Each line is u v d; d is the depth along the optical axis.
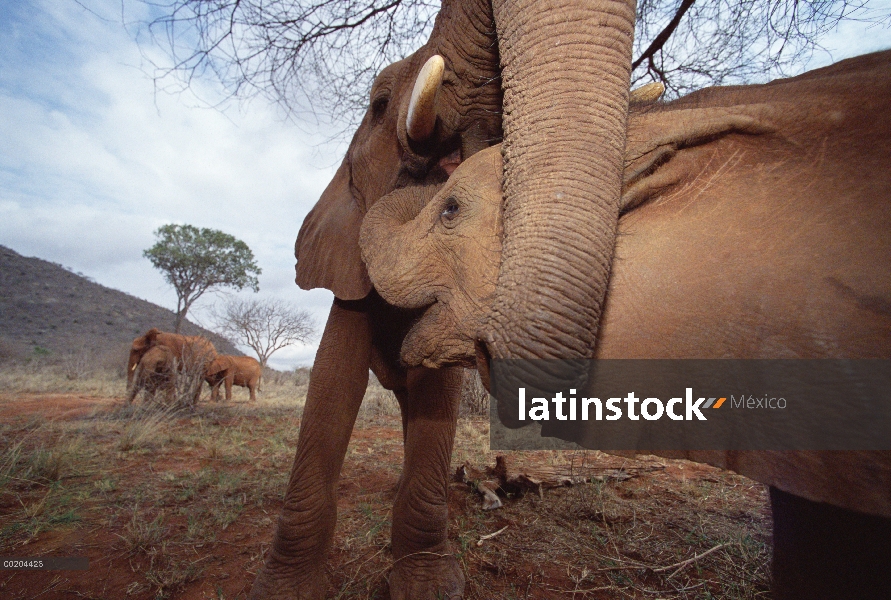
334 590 2.70
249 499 4.10
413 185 2.53
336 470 2.67
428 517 2.67
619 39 1.28
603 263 1.11
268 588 2.45
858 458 0.81
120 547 3.15
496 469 4.51
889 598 1.08
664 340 1.03
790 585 1.25
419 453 2.78
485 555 3.06
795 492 0.85
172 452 5.83
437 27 2.35
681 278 1.06
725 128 1.22
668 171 1.24
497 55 2.15
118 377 18.09
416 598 2.53
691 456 0.97
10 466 4.45
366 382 2.82
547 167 1.20
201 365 10.20
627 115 1.29
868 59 1.33
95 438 6.38
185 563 2.95
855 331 0.85
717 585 2.71
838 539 1.16
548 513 3.76
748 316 0.96
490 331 1.15
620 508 3.79
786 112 1.18
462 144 2.39
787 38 3.06
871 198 0.97
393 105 2.68
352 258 2.70
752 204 1.09
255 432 7.30
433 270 1.61
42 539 3.26
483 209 1.49
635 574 2.84
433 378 2.87
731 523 3.55
